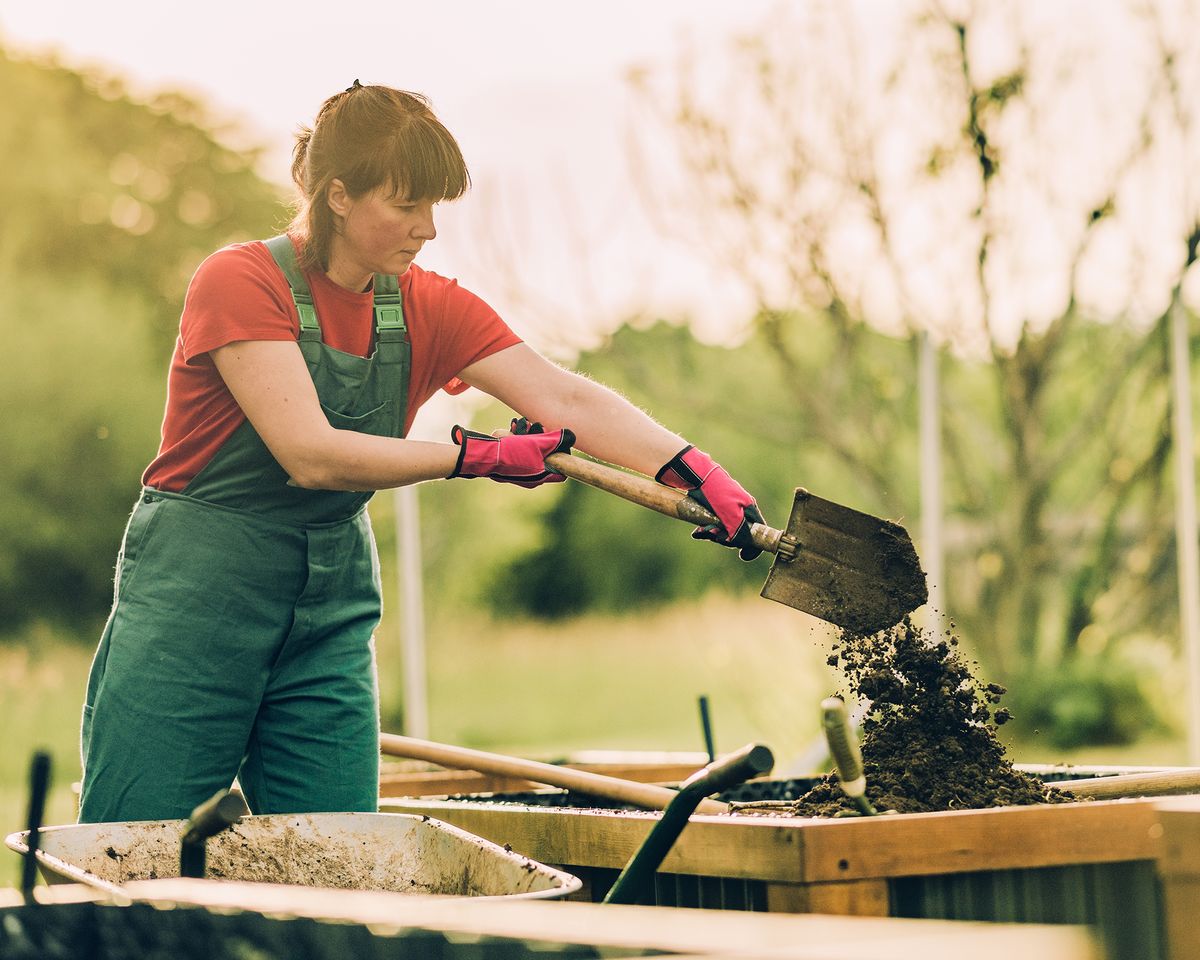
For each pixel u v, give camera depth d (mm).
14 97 28266
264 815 3250
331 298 3807
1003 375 14125
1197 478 14344
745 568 22672
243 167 30172
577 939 1732
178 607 3652
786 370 14750
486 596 26000
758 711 13719
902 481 14766
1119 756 14250
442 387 4215
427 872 3154
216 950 2010
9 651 24969
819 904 2615
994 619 14695
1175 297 10172
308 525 3779
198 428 3715
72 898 2146
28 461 26781
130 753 3600
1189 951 2119
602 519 27312
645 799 4016
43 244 28266
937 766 3316
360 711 3875
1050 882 2721
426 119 3699
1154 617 14984
